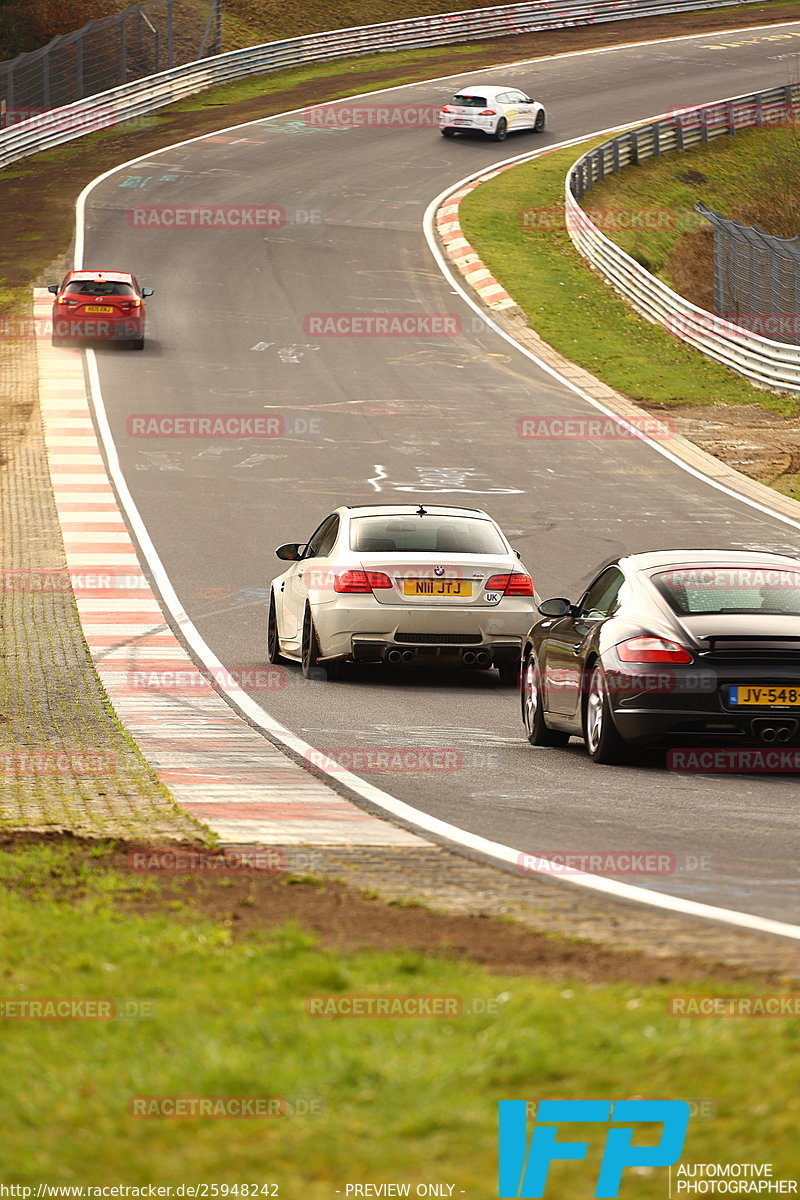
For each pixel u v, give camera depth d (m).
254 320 145.25
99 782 35.84
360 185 197.38
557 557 79.88
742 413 124.06
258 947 20.25
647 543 84.62
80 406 117.00
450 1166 12.67
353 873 26.36
